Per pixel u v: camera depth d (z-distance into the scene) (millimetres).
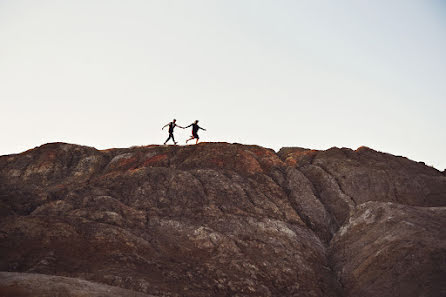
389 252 15836
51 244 14664
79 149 27422
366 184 23328
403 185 23406
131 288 12500
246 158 25312
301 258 17422
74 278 11523
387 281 14820
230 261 16062
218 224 18797
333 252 18672
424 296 13266
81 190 20719
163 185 21703
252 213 20125
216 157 25203
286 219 20422
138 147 28531
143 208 19844
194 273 14852
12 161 26016
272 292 14875
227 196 21172
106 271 13227
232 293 14211
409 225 17047
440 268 14141
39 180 24281
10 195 20688
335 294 15789
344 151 27625
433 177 24531
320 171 24625
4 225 15367
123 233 16109
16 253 13828
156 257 15406
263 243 17844
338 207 22062
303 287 15625
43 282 10609
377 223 18531
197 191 21219
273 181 23500
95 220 17312
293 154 28141
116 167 25281
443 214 18016
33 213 18344
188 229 18016
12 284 10141
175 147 27203
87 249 14758
